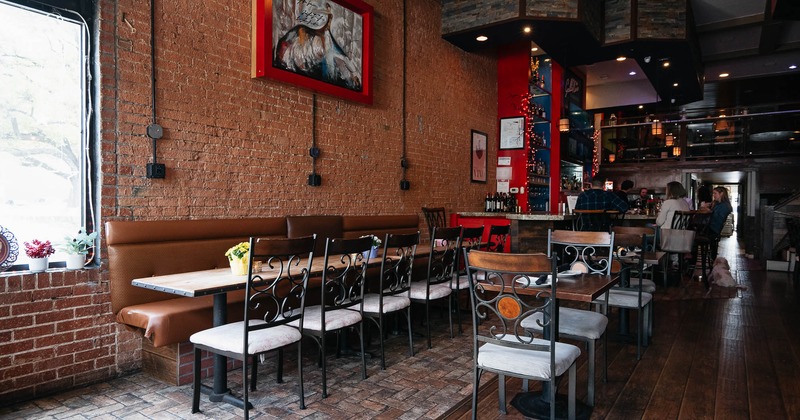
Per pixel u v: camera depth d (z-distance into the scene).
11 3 3.35
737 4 8.63
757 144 15.80
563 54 8.46
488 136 9.18
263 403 3.21
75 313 3.50
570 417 2.85
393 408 3.14
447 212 8.01
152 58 4.02
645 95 13.46
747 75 13.01
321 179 5.71
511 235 7.48
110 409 3.12
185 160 4.29
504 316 2.66
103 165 3.71
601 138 17.44
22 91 3.43
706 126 16.50
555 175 10.05
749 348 4.46
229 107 4.66
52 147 3.56
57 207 3.59
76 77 3.69
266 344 2.94
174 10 4.19
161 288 2.96
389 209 6.80
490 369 2.68
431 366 3.96
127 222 3.74
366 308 3.98
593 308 5.76
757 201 15.28
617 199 6.95
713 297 6.82
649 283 4.86
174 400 3.27
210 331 3.07
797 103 15.04
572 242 3.90
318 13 5.49
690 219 7.95
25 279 3.25
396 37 6.89
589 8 7.44
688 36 7.88
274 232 4.98
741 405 3.21
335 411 3.09
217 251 4.33
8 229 3.37
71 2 3.60
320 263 4.12
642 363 4.05
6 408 3.13
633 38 7.74
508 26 7.20
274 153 5.12
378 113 6.59
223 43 4.61
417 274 6.38
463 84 8.41
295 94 5.36
